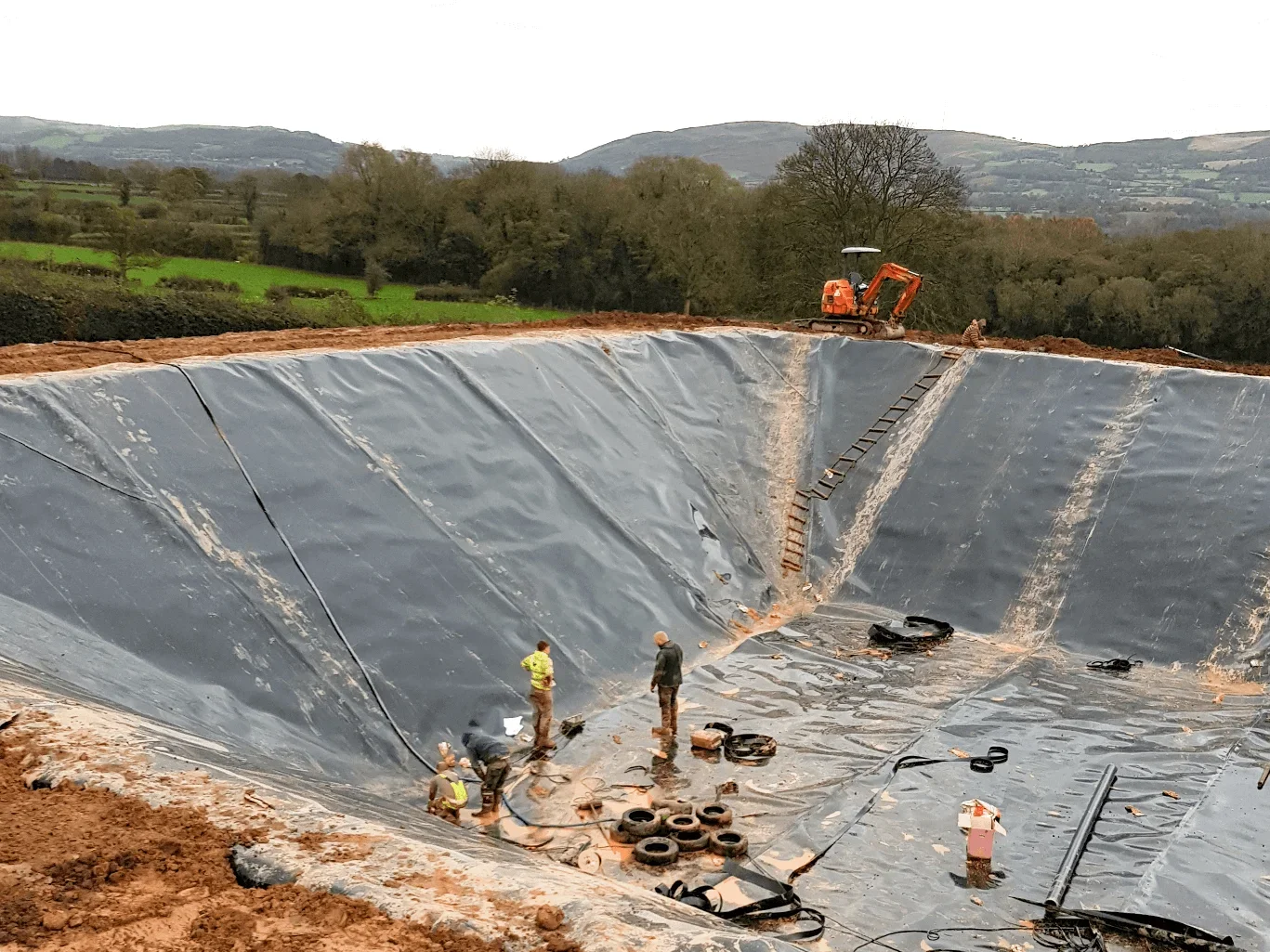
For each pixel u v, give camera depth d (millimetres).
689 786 12867
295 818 6727
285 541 13891
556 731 14180
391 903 5727
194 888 5797
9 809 6469
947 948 9453
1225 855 11062
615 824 11828
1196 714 14891
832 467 21828
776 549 20625
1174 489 18359
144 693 10797
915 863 10984
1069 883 10484
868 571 20047
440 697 13695
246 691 12023
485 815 12047
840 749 13883
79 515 12312
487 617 15055
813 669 16672
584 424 19594
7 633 10188
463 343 19125
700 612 18016
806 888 10508
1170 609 17266
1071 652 17375
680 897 10078
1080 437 19766
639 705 15219
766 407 23109
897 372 22797
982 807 11086
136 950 5137
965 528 19734
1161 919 9703
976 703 15188
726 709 15195
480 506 16516
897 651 17469
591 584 16859
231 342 18172
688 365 23000
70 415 13242
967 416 21125
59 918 5289
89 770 7086
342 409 16172
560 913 5754
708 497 20547
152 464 13500
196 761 7676
